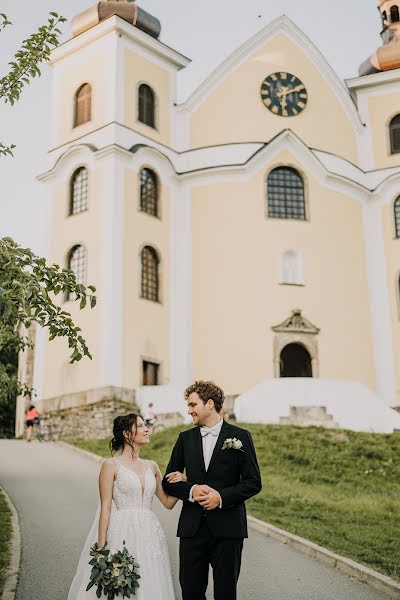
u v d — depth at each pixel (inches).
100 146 1298.0
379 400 1138.0
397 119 1496.1
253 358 1284.4
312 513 563.8
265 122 1408.7
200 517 261.6
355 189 1424.7
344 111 1471.5
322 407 1103.0
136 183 1290.6
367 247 1419.8
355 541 463.5
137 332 1224.8
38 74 406.6
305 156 1384.1
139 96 1362.0
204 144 1397.6
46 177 1355.8
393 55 1519.4
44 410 1223.5
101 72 1347.2
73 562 400.2
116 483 272.1
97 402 1154.0
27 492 634.2
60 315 320.5
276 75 1433.3
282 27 1449.3
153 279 1291.8
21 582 360.2
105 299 1203.9
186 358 1290.6
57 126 1390.3
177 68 1441.9
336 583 375.6
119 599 250.8
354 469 779.4
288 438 880.9
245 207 1344.7
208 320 1304.1
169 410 1130.0
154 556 265.0
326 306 1334.9
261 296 1311.5
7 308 279.7
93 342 1198.9
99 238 1249.4
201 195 1355.8
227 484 265.6
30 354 1375.5
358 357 1341.0
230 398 1192.2
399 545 457.1
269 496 628.4
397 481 750.5
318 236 1363.2
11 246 324.2
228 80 1422.2
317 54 1454.2
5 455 896.3
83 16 1384.1
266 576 388.2
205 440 272.5
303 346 1315.2
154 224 1306.6
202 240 1338.6
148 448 906.1
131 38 1364.4
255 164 1359.5
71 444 1035.3
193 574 260.2
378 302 1397.6
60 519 519.8
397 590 352.5
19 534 458.0
